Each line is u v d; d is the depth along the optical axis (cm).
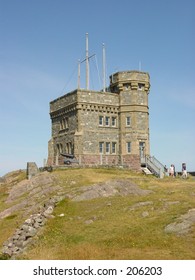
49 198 2944
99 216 2202
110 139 5244
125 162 5194
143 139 5269
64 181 3578
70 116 5244
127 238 1752
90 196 2748
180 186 3134
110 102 5284
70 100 5219
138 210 2219
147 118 5381
